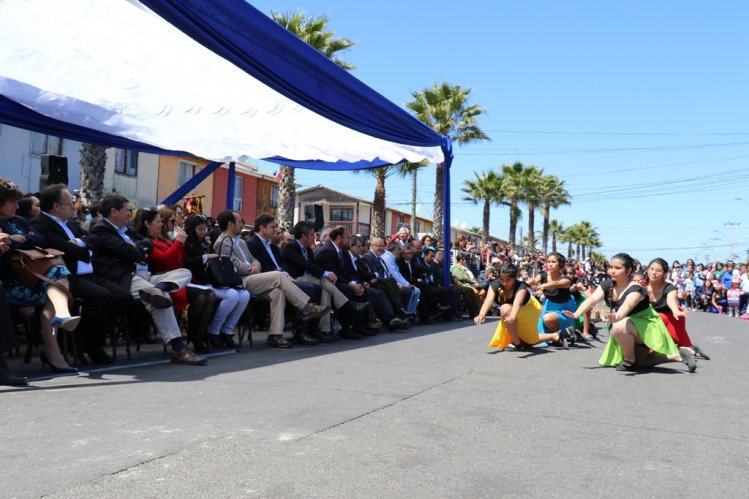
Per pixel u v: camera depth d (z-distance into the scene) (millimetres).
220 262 6902
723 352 8742
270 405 4137
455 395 4805
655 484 2953
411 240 13812
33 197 6184
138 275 6109
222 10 6504
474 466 3084
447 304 11977
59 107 8148
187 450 3078
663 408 4668
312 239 8438
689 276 24297
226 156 11328
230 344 7070
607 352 6582
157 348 7094
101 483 2588
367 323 8938
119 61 7066
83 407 3893
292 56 7539
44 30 6332
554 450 3436
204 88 7973
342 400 4398
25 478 2607
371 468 2959
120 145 10086
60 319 4902
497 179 43094
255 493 2561
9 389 4375
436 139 11797
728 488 2936
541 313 8383
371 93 9203
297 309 7668
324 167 13125
